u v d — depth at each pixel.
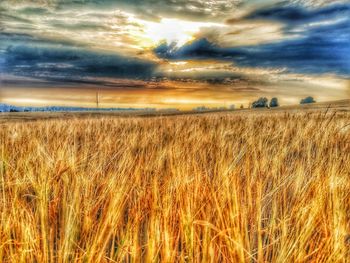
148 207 1.90
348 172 2.47
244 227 1.59
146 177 2.60
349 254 1.47
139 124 8.41
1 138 4.88
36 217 1.84
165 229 1.50
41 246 1.57
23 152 3.79
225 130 5.88
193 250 1.49
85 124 8.49
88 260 1.42
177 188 1.98
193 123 7.55
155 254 1.51
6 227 1.63
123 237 1.62
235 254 1.40
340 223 1.57
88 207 1.93
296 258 1.43
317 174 2.41
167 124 7.62
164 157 3.38
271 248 1.63
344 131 4.96
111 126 7.97
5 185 2.33
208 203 1.79
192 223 1.51
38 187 2.17
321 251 1.43
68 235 1.59
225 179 2.12
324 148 3.89
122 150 3.82
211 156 3.42
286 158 3.82
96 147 4.42
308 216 1.73
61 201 2.13
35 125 8.46
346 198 2.02
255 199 2.01
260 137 4.71
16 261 1.43
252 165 2.97
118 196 1.86
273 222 1.73
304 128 5.76
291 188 2.38
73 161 2.78
